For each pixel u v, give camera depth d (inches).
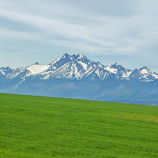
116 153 1572.3
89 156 1470.2
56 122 2369.6
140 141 1908.2
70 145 1658.5
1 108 2994.6
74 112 3147.1
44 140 1729.8
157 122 2785.4
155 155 1595.7
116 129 2251.5
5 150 1456.7
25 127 2058.3
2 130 1903.3
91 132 2062.0
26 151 1483.8
